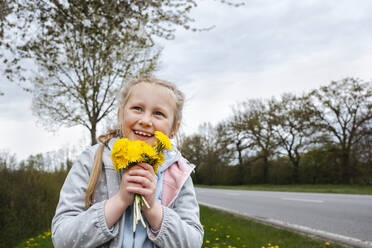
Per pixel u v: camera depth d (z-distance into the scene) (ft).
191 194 3.98
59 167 25.75
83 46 19.06
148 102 3.68
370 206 28.14
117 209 3.09
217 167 121.90
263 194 53.11
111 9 15.51
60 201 3.43
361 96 74.43
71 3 15.52
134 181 3.03
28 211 16.97
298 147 90.02
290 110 90.38
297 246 13.50
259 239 14.98
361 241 14.92
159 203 3.33
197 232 3.54
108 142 3.75
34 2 15.25
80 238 2.97
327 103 78.59
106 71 23.43
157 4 15.14
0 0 14.19
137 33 17.53
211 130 126.82
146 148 3.11
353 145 75.20
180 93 4.32
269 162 102.47
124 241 3.27
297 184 91.35
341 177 78.13
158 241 3.18
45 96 28.30
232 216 24.76
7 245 14.52
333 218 22.57
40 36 17.66
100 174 3.55
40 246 14.16
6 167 17.11
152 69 25.88
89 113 27.35
